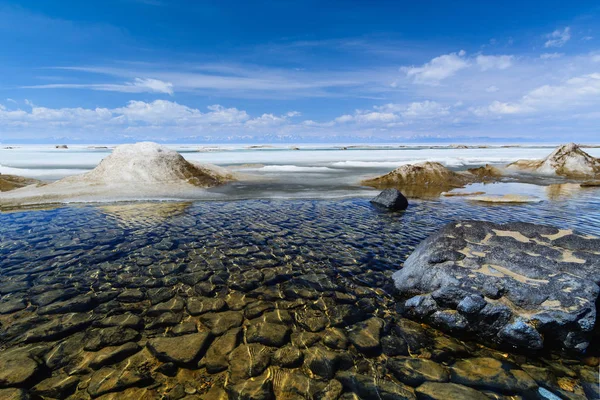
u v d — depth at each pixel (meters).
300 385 1.11
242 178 6.50
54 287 1.80
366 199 4.54
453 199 4.59
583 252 1.63
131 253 2.33
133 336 1.37
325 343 1.35
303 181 6.30
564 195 4.88
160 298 1.70
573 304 1.33
